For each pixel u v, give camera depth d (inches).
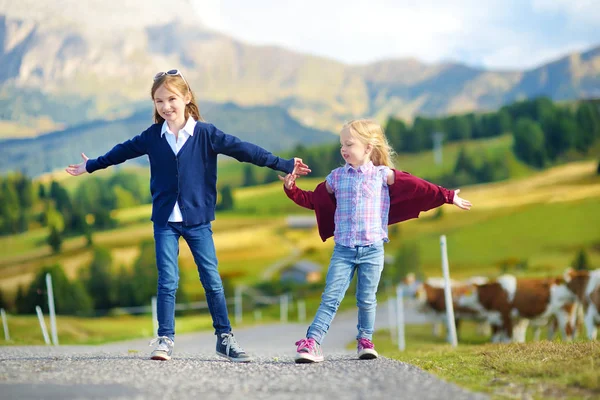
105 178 4847.4
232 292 2883.9
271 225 4466.0
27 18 7608.3
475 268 3189.0
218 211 4874.5
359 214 223.5
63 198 4542.3
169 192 219.6
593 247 3267.7
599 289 567.8
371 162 229.1
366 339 224.7
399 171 228.2
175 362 207.3
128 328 1091.3
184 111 224.4
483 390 153.7
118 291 3250.5
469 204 227.6
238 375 176.2
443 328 941.2
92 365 193.3
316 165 6043.3
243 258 3892.7
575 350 219.3
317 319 220.5
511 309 641.6
